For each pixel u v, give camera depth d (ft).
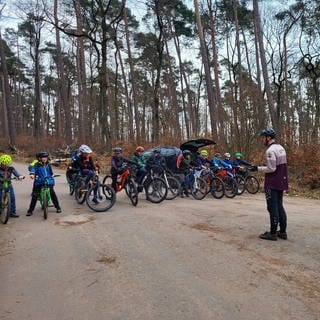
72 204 35.09
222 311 13.34
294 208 34.42
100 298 14.76
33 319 13.29
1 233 25.14
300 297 14.34
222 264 18.11
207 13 100.58
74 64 146.30
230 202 36.68
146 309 13.69
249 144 60.13
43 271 17.95
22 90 202.18
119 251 20.59
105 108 80.33
